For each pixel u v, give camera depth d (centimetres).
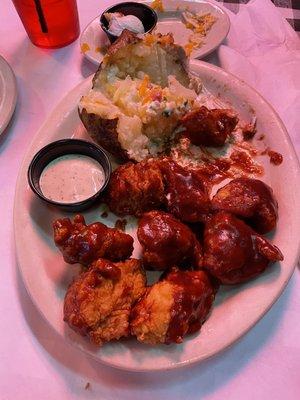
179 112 29
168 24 36
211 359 21
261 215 24
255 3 35
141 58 30
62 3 32
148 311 20
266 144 29
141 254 25
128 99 28
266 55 34
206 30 35
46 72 34
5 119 30
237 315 22
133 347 21
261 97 30
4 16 37
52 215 27
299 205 25
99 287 21
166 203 26
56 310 22
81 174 27
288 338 22
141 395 21
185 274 22
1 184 28
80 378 21
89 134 29
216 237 23
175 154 30
